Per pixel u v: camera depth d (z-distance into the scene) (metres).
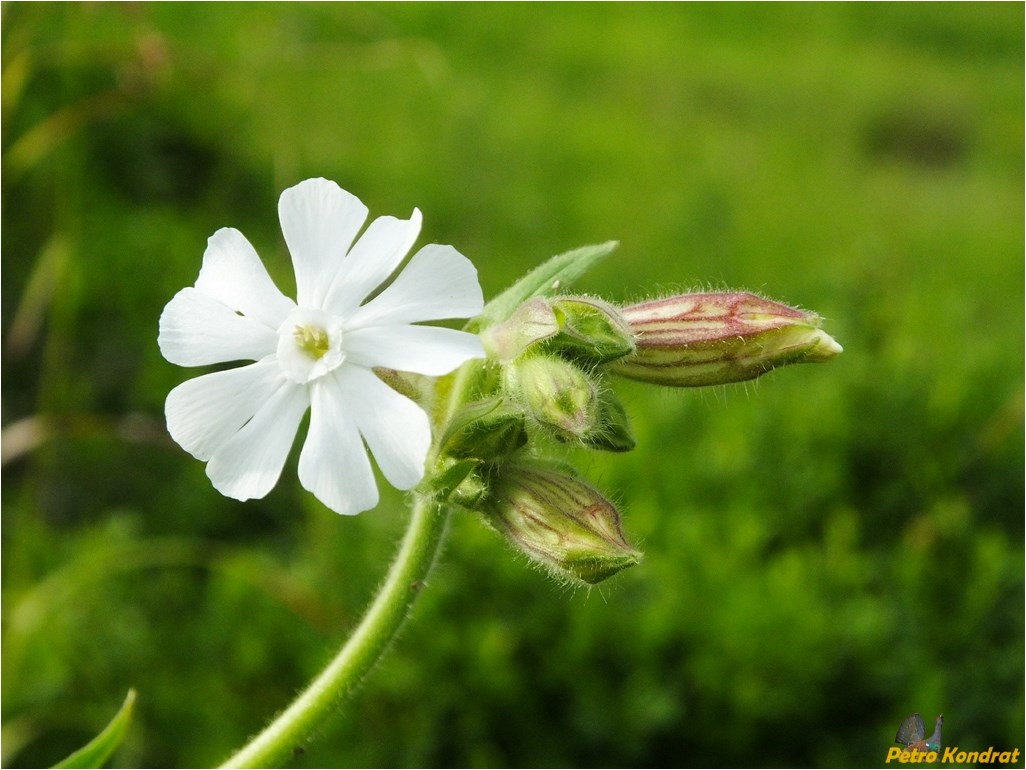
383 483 0.26
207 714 0.24
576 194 0.49
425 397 0.14
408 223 0.13
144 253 0.35
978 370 0.30
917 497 0.27
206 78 0.38
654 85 0.73
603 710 0.22
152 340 0.34
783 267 0.42
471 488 0.14
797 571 0.23
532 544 0.14
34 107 0.35
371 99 0.51
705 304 0.15
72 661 0.25
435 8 0.69
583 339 0.14
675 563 0.24
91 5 0.29
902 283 0.35
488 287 0.38
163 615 0.26
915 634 0.23
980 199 0.66
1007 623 0.24
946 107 0.84
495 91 0.59
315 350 0.13
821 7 1.04
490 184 0.46
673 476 0.26
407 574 0.15
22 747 0.24
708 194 0.46
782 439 0.27
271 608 0.25
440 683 0.22
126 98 0.32
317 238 0.13
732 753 0.23
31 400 0.33
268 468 0.13
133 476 0.32
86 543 0.28
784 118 0.74
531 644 0.23
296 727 0.14
